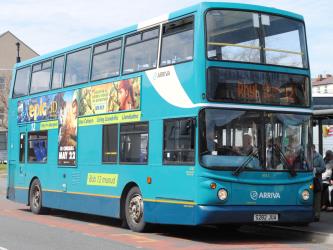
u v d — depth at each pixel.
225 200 11.67
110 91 14.94
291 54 12.88
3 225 15.44
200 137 11.71
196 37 12.05
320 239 12.45
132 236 13.10
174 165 12.35
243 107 12.07
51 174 17.70
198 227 15.33
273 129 12.34
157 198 12.84
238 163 11.88
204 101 11.79
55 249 11.03
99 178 15.15
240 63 12.20
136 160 13.67
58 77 17.70
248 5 12.56
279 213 12.15
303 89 12.90
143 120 13.50
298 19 13.20
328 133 25.84
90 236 13.06
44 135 18.25
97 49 15.81
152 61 13.45
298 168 12.50
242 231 14.66
